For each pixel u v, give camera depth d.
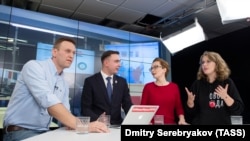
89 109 1.97
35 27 3.78
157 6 3.64
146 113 0.96
